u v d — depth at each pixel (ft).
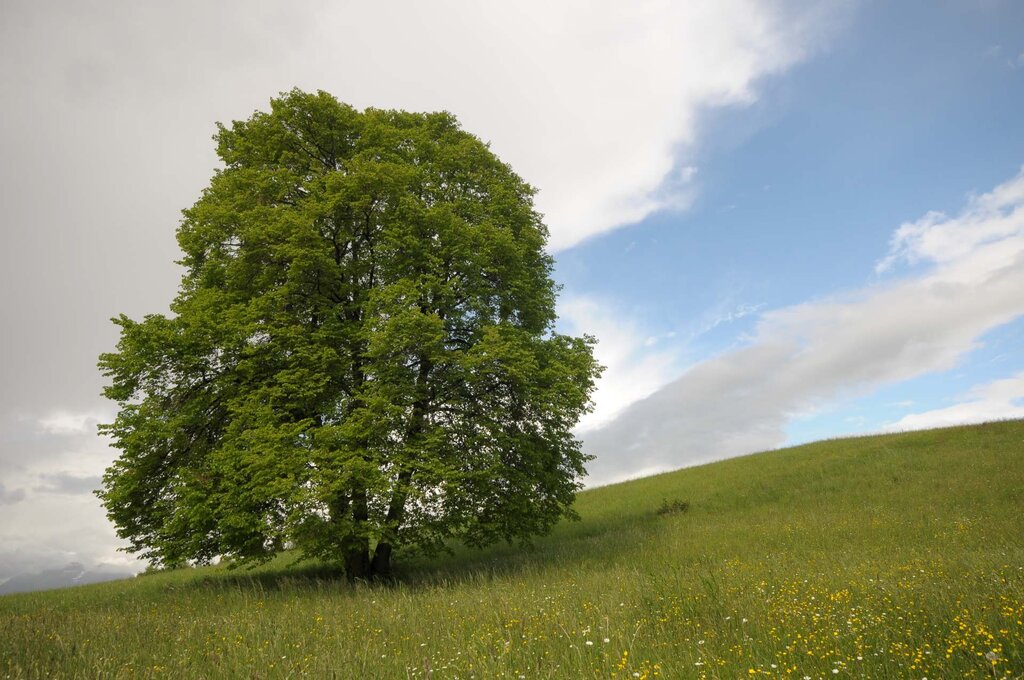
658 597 27.12
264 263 55.93
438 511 51.29
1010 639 16.87
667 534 69.51
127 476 49.03
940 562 36.09
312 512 44.98
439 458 48.78
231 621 28.94
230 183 56.59
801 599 26.68
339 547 49.03
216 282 58.23
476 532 56.03
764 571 38.60
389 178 53.93
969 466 85.61
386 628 26.18
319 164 61.11
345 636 24.50
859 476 91.61
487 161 66.03
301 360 50.37
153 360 49.16
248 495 45.65
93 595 57.62
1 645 23.03
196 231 55.62
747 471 111.24
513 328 56.49
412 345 50.65
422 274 54.44
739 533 64.85
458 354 52.44
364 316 55.42
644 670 17.07
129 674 19.71
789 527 64.28
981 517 58.80
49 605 47.88
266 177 56.24
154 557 49.96
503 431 55.06
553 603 29.35
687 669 17.28
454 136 67.72
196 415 51.24
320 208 52.16
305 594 43.19
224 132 61.82
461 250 55.47
